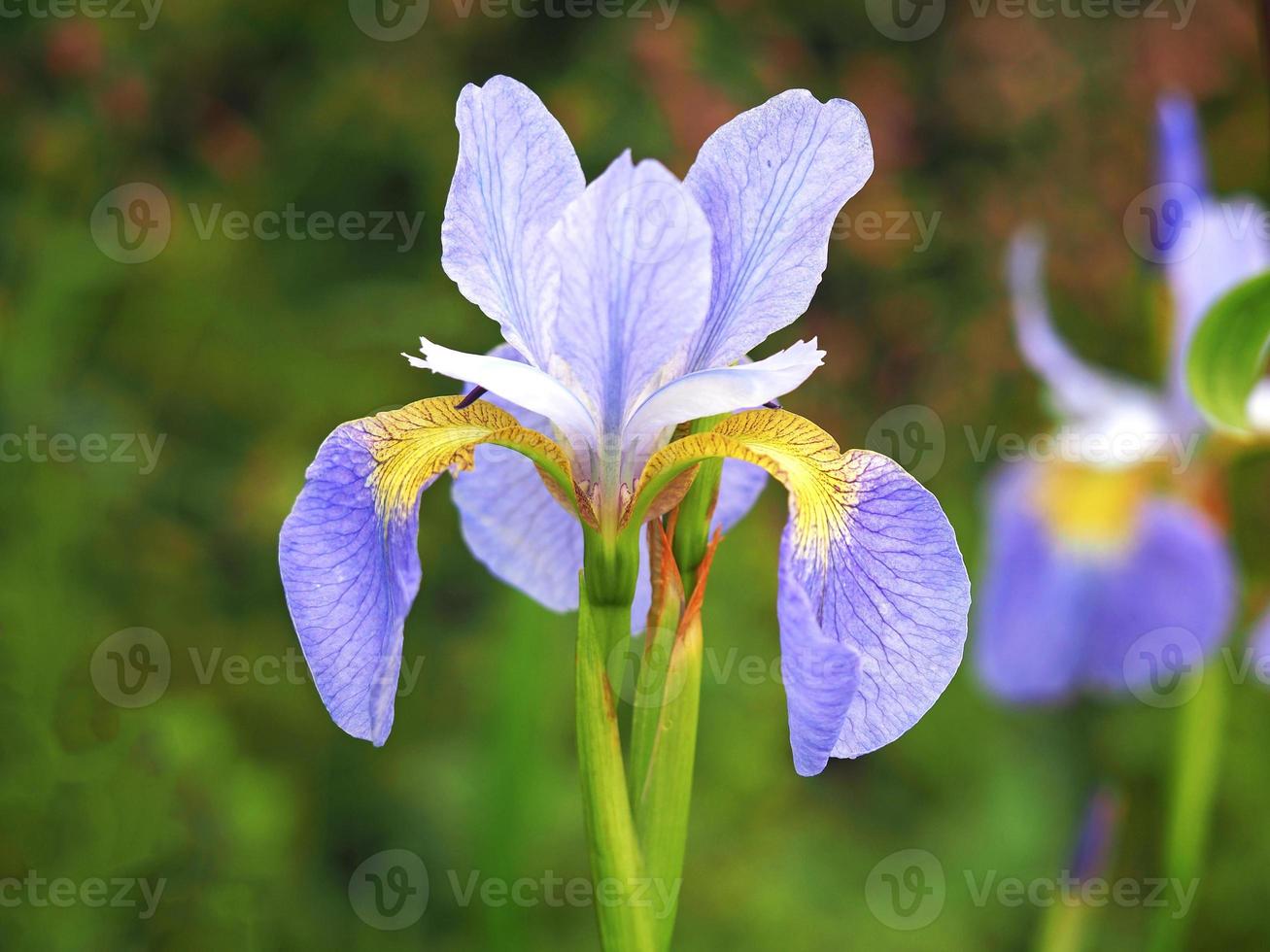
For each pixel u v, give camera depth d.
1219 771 0.57
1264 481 0.61
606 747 0.26
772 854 0.54
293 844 0.54
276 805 0.49
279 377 0.62
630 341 0.26
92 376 0.58
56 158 0.55
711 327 0.27
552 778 0.53
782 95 0.26
